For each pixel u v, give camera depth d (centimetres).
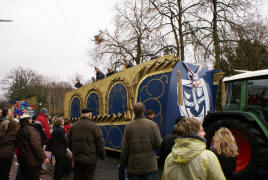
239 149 380
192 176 181
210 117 448
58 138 478
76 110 1002
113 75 750
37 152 369
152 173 303
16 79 4356
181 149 192
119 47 1683
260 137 364
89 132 368
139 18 1609
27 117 386
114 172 566
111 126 709
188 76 559
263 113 380
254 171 346
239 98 427
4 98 4397
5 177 388
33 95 4238
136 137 304
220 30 1182
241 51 1155
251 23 1202
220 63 1229
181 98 518
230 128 394
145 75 598
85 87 950
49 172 602
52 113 3609
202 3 1223
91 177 367
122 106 668
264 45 1347
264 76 396
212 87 627
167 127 497
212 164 181
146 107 569
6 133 403
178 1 1337
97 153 378
